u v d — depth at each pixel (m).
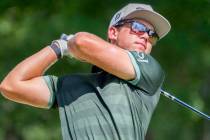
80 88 13.59
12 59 38.88
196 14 30.58
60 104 13.65
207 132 38.28
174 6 30.52
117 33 14.04
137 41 13.86
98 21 32.97
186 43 32.81
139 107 13.34
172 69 36.81
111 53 13.22
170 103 38.91
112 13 32.75
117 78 13.45
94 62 13.26
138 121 13.31
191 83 37.97
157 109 39.25
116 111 13.15
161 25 13.95
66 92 13.68
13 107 42.84
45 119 44.19
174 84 37.53
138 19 13.93
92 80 13.59
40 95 13.89
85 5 33.19
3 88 13.88
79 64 36.94
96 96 13.41
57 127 44.16
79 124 13.27
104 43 13.25
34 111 43.06
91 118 13.22
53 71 36.84
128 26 13.91
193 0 29.88
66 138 13.40
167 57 35.62
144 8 13.93
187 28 31.84
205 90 38.47
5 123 43.62
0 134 44.00
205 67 36.84
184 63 36.25
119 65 13.21
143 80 13.32
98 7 33.12
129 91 13.35
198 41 32.91
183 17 31.06
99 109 13.27
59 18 34.59
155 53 35.44
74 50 13.28
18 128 44.19
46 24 36.22
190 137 45.38
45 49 13.92
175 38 32.50
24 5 32.12
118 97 13.25
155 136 43.28
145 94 13.45
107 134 13.10
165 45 33.72
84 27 33.06
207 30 31.05
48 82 13.97
